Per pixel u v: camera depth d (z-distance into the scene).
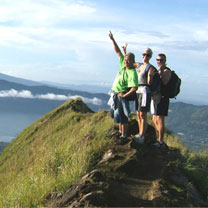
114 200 6.30
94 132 9.27
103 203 6.21
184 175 7.25
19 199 7.12
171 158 7.81
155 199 6.30
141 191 6.54
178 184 6.83
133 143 7.88
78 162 7.59
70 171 7.36
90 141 8.66
